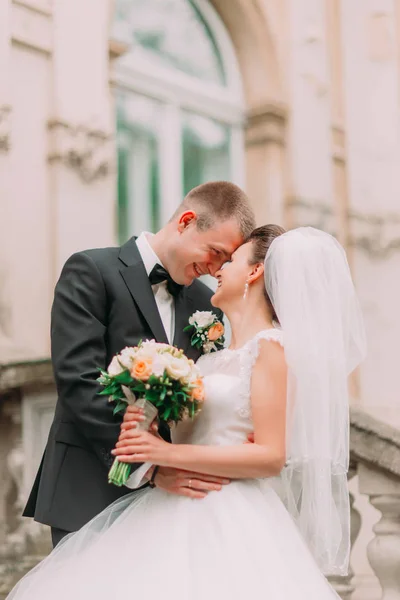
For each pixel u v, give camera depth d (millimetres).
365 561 5633
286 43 8172
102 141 6305
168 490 2906
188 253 3264
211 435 2953
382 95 8750
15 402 5004
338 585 4289
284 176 8078
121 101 7145
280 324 3068
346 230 8656
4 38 5703
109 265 3275
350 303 3166
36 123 5934
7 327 5539
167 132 7480
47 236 5902
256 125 8055
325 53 8531
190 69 7781
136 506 2963
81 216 6090
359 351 3191
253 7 7879
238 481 2939
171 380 2807
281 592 2664
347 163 8727
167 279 3350
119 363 2842
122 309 3209
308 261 3002
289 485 3129
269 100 7934
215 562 2719
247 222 3307
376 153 8703
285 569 2734
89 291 3195
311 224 8156
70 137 6066
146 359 2793
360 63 8812
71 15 6191
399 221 8625
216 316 3375
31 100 5918
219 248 3240
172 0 7676
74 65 6168
